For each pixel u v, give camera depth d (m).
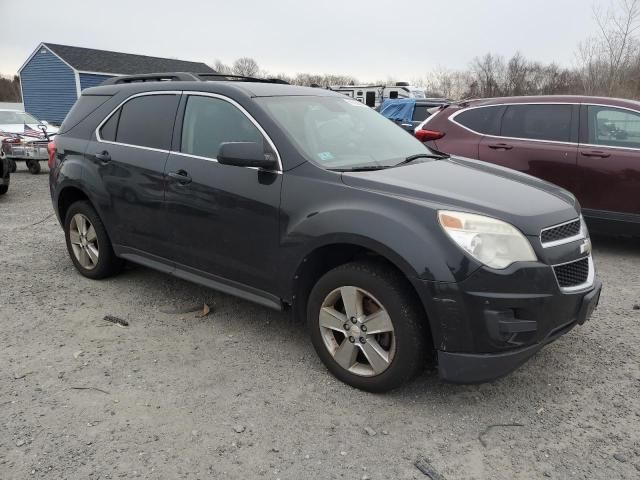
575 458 2.68
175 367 3.51
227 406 3.08
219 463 2.62
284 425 2.92
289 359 3.63
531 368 3.54
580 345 3.86
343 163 3.55
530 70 42.50
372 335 3.13
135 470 2.55
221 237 3.76
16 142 13.94
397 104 13.04
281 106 3.81
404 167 3.63
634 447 2.77
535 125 6.38
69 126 5.09
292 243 3.34
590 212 6.05
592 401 3.18
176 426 2.89
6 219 8.01
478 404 3.14
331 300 3.30
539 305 2.84
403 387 3.30
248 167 3.59
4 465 2.57
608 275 5.42
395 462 2.65
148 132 4.34
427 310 2.86
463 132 6.82
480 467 2.62
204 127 3.96
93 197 4.67
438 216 2.89
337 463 2.63
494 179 3.52
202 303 4.57
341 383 3.33
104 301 4.58
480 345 2.84
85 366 3.50
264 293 3.63
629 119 5.84
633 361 3.63
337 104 4.28
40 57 33.09
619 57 21.16
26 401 3.09
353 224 3.05
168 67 39.62
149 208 4.23
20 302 4.53
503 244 2.83
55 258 5.81
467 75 45.75
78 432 2.82
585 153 5.99
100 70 33.25
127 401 3.11
